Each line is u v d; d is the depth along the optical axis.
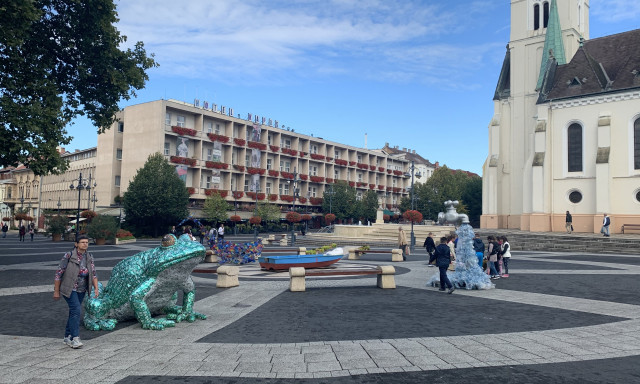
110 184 58.22
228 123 61.00
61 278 6.59
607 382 5.15
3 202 90.81
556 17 41.28
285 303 10.32
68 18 17.83
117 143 59.00
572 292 11.96
